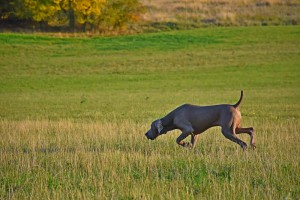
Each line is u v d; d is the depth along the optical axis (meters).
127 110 33.16
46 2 70.75
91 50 63.44
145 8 75.94
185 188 13.58
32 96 41.84
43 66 56.31
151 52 62.16
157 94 42.00
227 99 38.28
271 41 65.62
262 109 32.44
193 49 63.09
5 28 75.25
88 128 23.61
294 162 15.91
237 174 14.81
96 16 73.19
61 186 13.93
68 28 75.56
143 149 18.88
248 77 49.91
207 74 52.03
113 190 13.26
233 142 19.98
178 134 21.88
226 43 65.44
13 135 22.09
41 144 20.14
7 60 58.31
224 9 81.38
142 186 13.75
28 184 14.33
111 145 19.72
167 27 75.88
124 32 74.44
